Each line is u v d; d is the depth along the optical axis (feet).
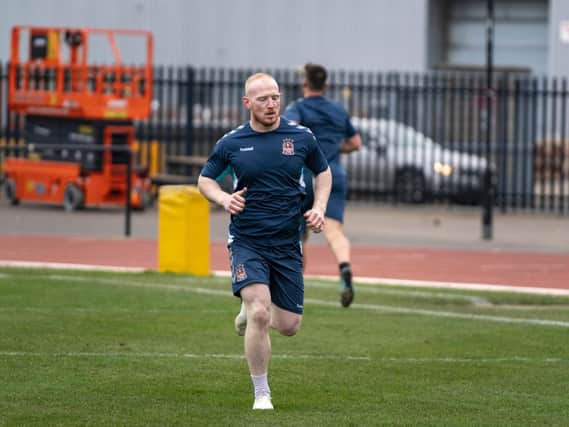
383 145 252.42
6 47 333.42
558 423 69.92
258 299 71.67
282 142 73.20
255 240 72.95
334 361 87.66
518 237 187.42
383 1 330.75
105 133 205.16
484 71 331.16
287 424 68.49
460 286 130.31
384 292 123.75
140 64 326.24
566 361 88.17
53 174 209.15
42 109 211.00
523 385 80.23
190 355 88.53
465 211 231.09
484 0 371.56
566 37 334.85
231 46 330.34
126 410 71.82
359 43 330.75
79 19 331.16
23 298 113.60
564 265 152.66
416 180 245.04
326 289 125.29
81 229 182.60
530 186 259.80
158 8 330.95
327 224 112.06
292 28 330.75
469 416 71.41
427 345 94.07
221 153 73.46
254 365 72.28
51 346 91.04
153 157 235.61
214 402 74.23
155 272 134.10
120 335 96.02
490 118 185.98
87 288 120.98
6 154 232.32
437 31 357.41
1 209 209.46
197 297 116.16
